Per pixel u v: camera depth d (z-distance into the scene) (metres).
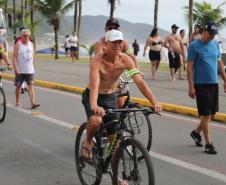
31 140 10.43
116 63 6.74
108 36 6.61
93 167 7.03
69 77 22.48
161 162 8.70
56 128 11.62
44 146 9.90
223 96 16.45
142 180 5.85
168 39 21.09
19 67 14.16
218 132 11.22
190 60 9.22
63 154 9.30
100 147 6.76
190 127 11.75
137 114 8.71
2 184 7.58
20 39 14.15
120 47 6.62
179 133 11.06
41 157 9.10
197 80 9.19
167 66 30.81
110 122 6.63
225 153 9.31
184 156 9.09
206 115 9.22
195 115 13.25
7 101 15.68
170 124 12.12
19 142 10.25
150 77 22.53
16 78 14.28
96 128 6.69
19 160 8.90
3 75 22.55
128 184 6.07
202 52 9.14
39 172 8.19
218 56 9.33
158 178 7.80
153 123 12.23
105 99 7.04
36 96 16.97
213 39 9.33
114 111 6.18
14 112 13.77
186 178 7.81
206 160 8.82
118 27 8.73
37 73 24.44
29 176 7.98
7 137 10.72
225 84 9.77
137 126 8.52
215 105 9.26
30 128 11.64
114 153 6.35
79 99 16.31
